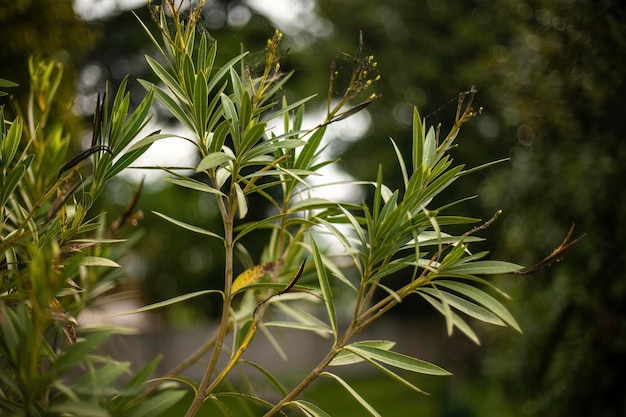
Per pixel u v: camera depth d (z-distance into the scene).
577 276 4.20
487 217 6.72
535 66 4.54
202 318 14.00
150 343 10.68
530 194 4.61
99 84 6.11
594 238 4.17
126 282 2.44
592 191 4.11
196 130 1.52
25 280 1.40
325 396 11.46
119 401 1.16
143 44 6.27
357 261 1.49
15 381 1.07
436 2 12.12
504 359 4.61
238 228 1.63
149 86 1.51
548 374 4.23
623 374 4.12
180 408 8.77
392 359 1.44
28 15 3.09
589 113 4.29
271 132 1.64
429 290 1.48
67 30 3.37
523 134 5.05
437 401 9.48
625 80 4.03
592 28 4.02
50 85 2.08
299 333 13.47
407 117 12.89
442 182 1.49
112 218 5.59
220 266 13.78
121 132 1.49
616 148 4.12
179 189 12.66
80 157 1.39
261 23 5.34
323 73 10.56
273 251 2.19
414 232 1.43
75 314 2.00
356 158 13.23
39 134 1.94
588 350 4.11
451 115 10.30
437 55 11.96
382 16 12.43
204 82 1.45
